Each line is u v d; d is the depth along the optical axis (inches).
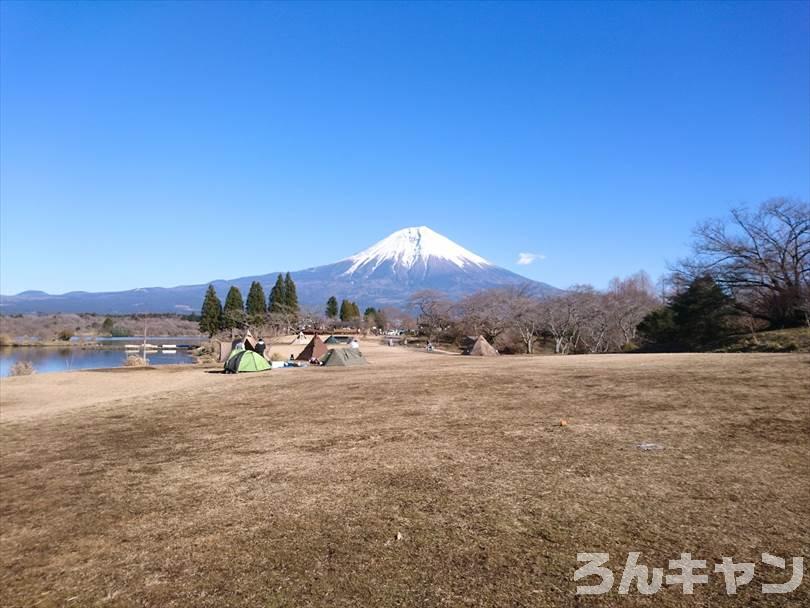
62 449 373.1
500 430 346.9
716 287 1406.3
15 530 221.9
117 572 176.6
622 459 263.6
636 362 762.2
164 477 286.0
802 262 1282.0
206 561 179.5
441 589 151.2
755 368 582.9
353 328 3998.5
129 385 842.8
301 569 168.7
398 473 263.7
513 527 190.2
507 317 2346.2
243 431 398.3
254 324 2977.4
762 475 228.1
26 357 2102.6
